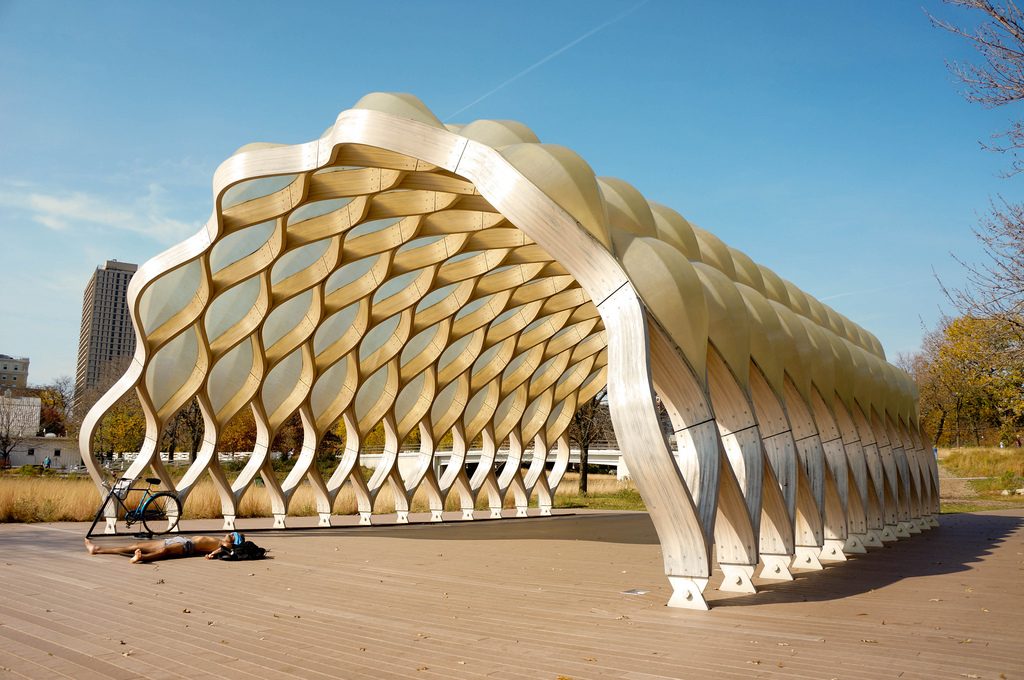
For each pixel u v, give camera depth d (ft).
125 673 23.40
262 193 72.23
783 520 47.65
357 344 90.02
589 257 39.04
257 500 105.19
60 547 60.44
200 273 75.87
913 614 35.32
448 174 55.11
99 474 74.69
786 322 57.82
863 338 96.37
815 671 24.12
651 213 48.73
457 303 91.25
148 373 79.05
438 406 114.52
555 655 26.32
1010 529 91.15
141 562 52.21
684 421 41.16
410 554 62.03
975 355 53.16
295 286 78.23
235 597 38.52
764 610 36.35
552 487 130.21
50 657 25.34
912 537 82.17
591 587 44.06
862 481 67.97
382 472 101.65
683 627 31.83
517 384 115.96
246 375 86.07
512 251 80.48
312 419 92.02
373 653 26.50
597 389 130.00
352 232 81.61
